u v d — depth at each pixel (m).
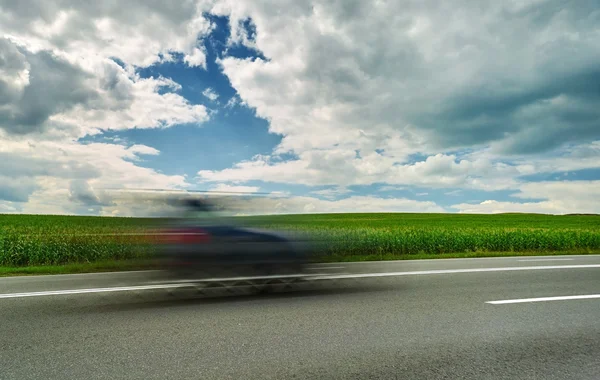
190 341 4.27
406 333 4.59
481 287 7.41
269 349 4.04
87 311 5.54
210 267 6.66
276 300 6.24
